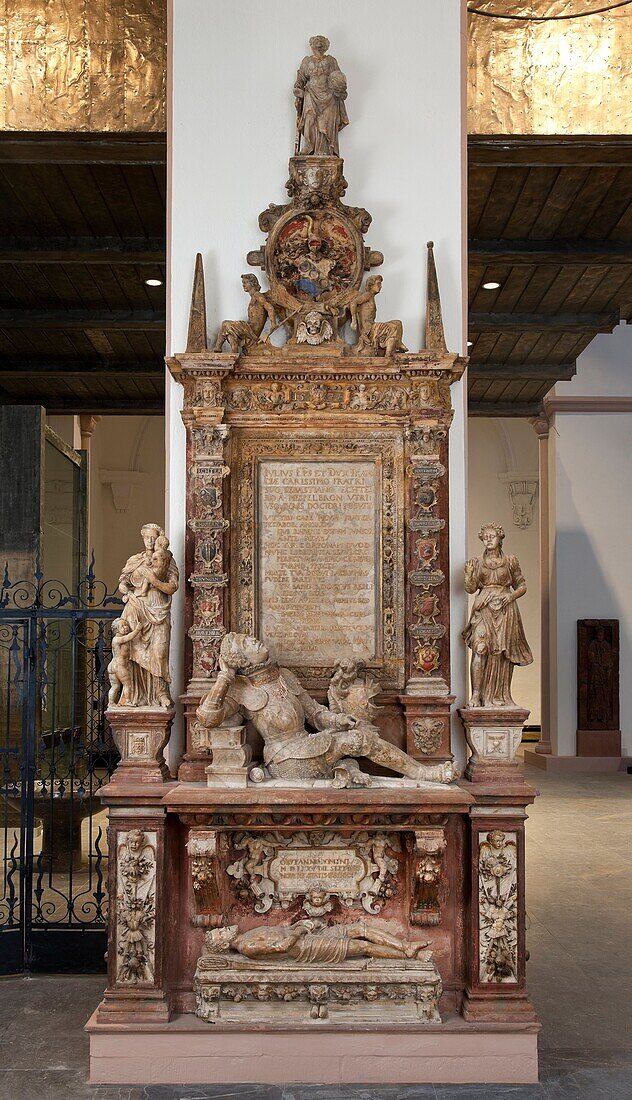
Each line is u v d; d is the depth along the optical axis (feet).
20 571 29.50
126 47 21.12
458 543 15.85
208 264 16.10
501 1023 14.10
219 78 16.29
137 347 35.01
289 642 15.62
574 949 20.33
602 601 46.11
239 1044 14.03
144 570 14.83
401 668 15.57
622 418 46.65
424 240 16.21
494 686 15.14
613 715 45.44
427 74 16.38
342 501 15.78
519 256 28.07
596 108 21.53
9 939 18.62
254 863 14.66
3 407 29.94
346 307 15.83
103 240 27.22
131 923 14.34
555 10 21.22
